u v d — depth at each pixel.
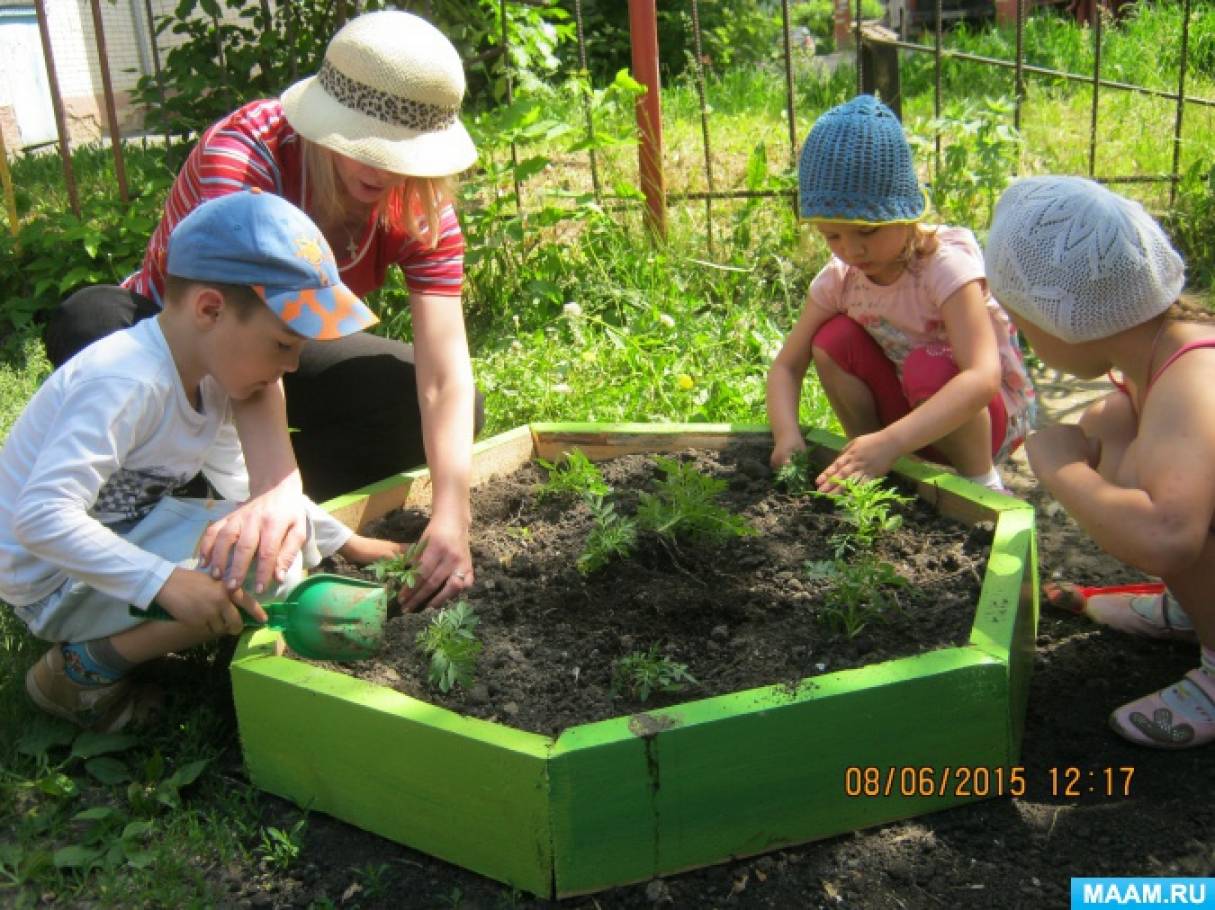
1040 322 2.18
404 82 2.45
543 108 5.10
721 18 11.29
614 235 4.71
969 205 4.80
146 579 2.07
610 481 2.99
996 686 2.04
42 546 2.06
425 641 2.24
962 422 2.77
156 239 2.82
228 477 2.58
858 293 3.03
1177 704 2.25
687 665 2.27
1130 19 8.54
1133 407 2.38
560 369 3.94
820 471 3.01
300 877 2.03
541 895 1.93
